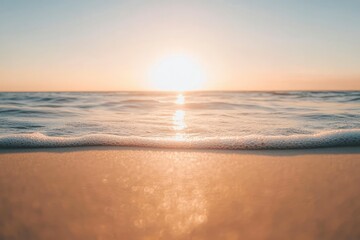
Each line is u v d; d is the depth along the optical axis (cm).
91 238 186
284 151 429
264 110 1116
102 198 249
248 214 218
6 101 1630
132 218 213
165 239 186
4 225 201
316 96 2220
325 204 233
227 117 883
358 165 348
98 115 953
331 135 491
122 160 379
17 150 438
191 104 1376
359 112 995
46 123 745
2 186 277
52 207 230
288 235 187
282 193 258
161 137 556
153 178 303
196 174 317
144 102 1526
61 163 363
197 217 214
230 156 400
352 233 188
